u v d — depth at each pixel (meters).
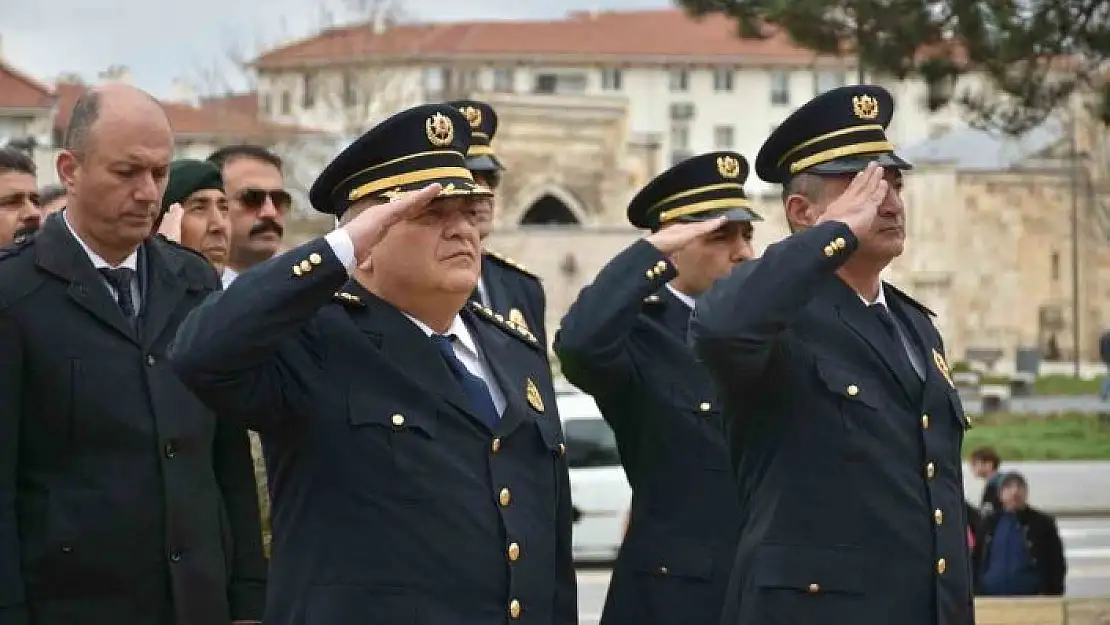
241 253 9.78
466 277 5.99
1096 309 89.81
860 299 7.04
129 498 6.73
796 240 6.45
